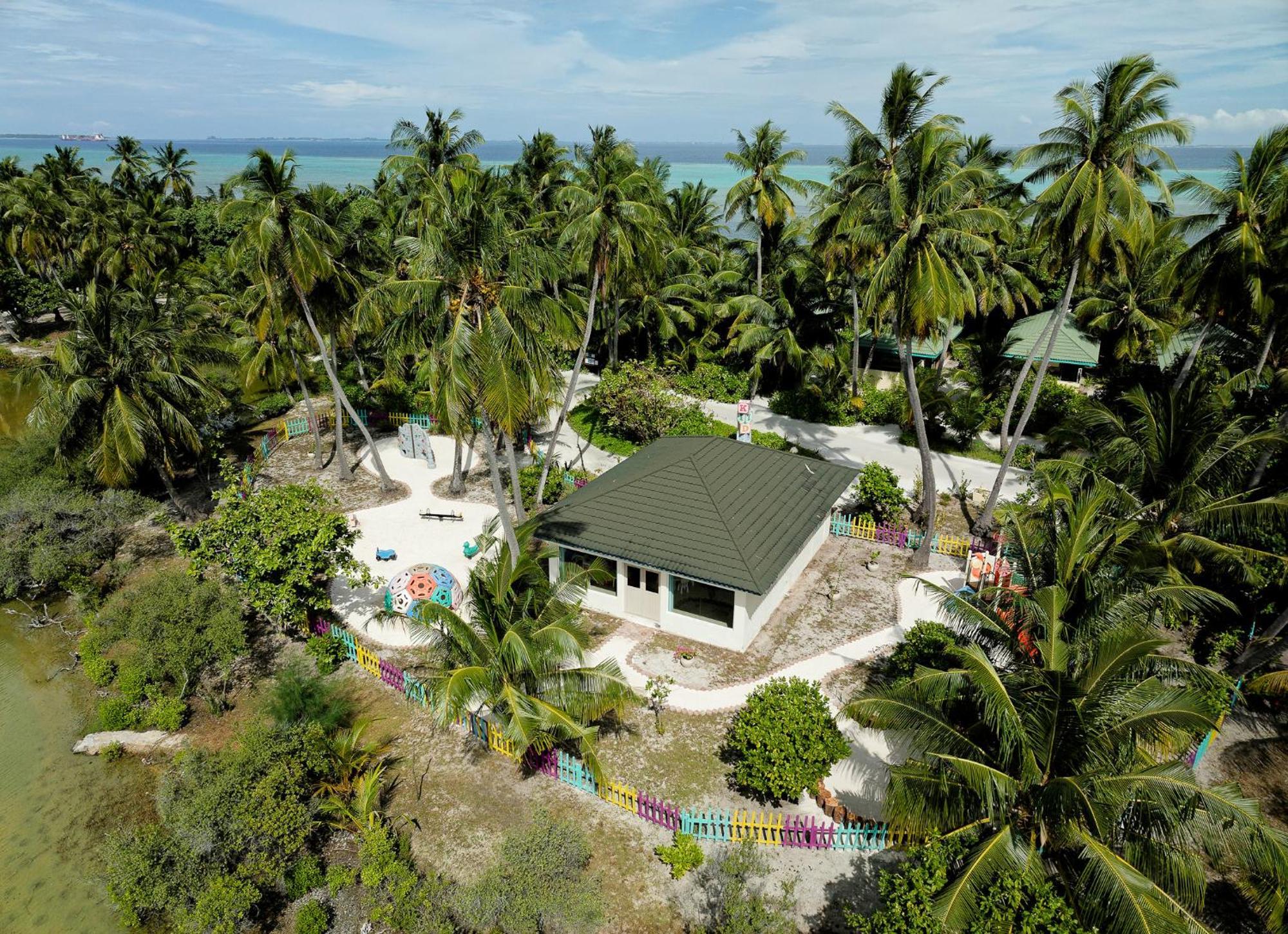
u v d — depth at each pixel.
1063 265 25.98
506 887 14.85
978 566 25.47
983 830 13.74
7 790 19.12
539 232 34.25
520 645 16.20
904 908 12.38
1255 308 26.00
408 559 28.75
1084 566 16.03
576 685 17.31
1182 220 28.14
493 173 48.69
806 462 29.55
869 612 24.92
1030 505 25.30
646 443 39.53
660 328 49.62
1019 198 47.06
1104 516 20.94
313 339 34.62
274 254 27.48
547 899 14.55
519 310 19.95
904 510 31.70
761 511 24.91
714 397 47.09
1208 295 27.69
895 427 42.12
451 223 19.62
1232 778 18.22
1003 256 45.94
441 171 38.41
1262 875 14.41
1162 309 41.28
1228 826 11.85
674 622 23.56
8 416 47.91
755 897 15.05
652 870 15.91
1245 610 23.34
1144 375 40.91
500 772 18.77
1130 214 22.72
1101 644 13.95
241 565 22.16
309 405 36.59
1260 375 29.80
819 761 16.28
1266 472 25.06
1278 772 18.38
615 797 17.38
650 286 48.75
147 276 65.50
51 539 27.20
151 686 21.61
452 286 20.05
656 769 18.50
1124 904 11.20
